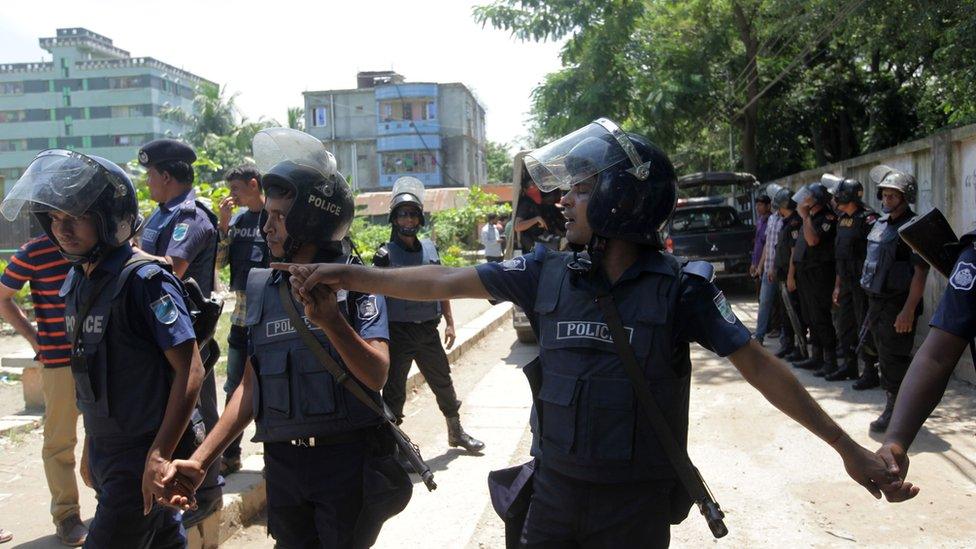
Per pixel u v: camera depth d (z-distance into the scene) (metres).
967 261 2.36
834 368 7.95
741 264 13.84
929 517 4.42
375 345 2.77
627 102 18.72
